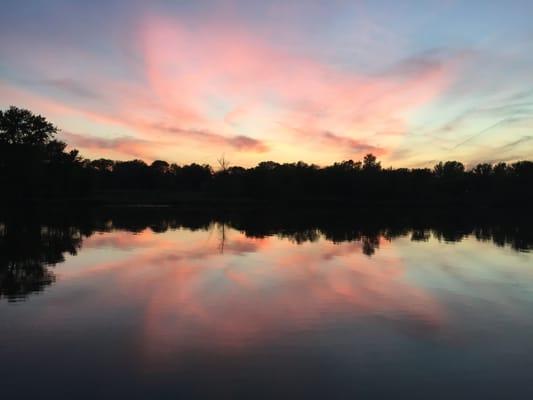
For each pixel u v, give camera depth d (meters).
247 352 9.83
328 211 91.06
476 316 12.97
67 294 14.98
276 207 108.44
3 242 29.33
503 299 15.11
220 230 41.53
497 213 94.88
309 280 17.80
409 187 137.12
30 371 8.73
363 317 12.66
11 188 79.12
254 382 8.35
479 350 10.23
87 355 9.55
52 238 32.06
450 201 134.38
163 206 101.19
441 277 18.98
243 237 35.00
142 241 31.05
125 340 10.48
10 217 55.91
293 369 8.99
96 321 11.95
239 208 100.00
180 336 10.81
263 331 11.27
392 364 9.34
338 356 9.70
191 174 162.38
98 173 150.50
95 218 56.50
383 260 23.55
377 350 10.12
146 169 157.38
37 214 63.38
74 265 20.66
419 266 21.80
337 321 12.23
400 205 125.81
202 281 17.31
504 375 8.88
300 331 11.32
